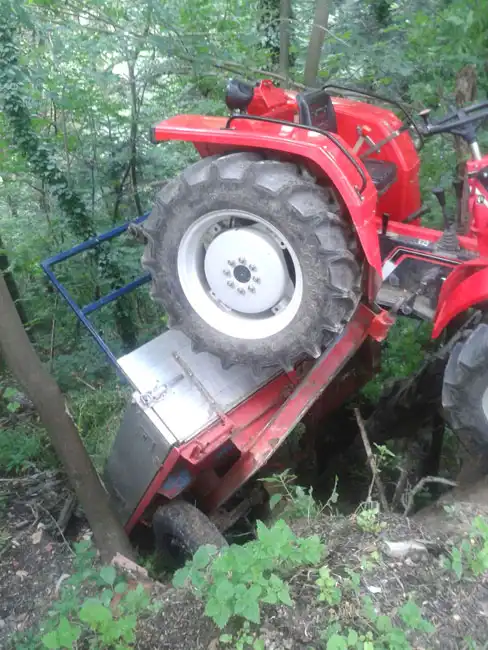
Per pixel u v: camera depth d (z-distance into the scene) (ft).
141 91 21.76
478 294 9.76
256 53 19.11
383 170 12.31
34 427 17.60
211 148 11.38
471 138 10.17
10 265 20.66
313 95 11.42
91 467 12.50
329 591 7.76
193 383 12.38
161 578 13.20
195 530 12.42
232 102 11.62
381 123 12.74
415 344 16.69
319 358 11.94
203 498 13.47
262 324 10.84
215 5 17.84
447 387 10.17
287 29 19.11
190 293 11.15
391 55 16.63
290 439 15.53
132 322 23.25
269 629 7.69
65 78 18.97
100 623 8.13
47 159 20.29
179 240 10.72
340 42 18.01
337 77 18.86
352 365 14.87
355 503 14.82
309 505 10.46
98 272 22.15
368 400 16.90
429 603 7.91
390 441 15.72
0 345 11.27
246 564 7.82
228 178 9.84
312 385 11.93
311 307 10.03
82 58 18.56
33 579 12.82
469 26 13.04
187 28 17.04
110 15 17.74
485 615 7.77
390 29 16.78
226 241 10.44
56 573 12.92
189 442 11.68
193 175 10.39
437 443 15.11
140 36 17.53
